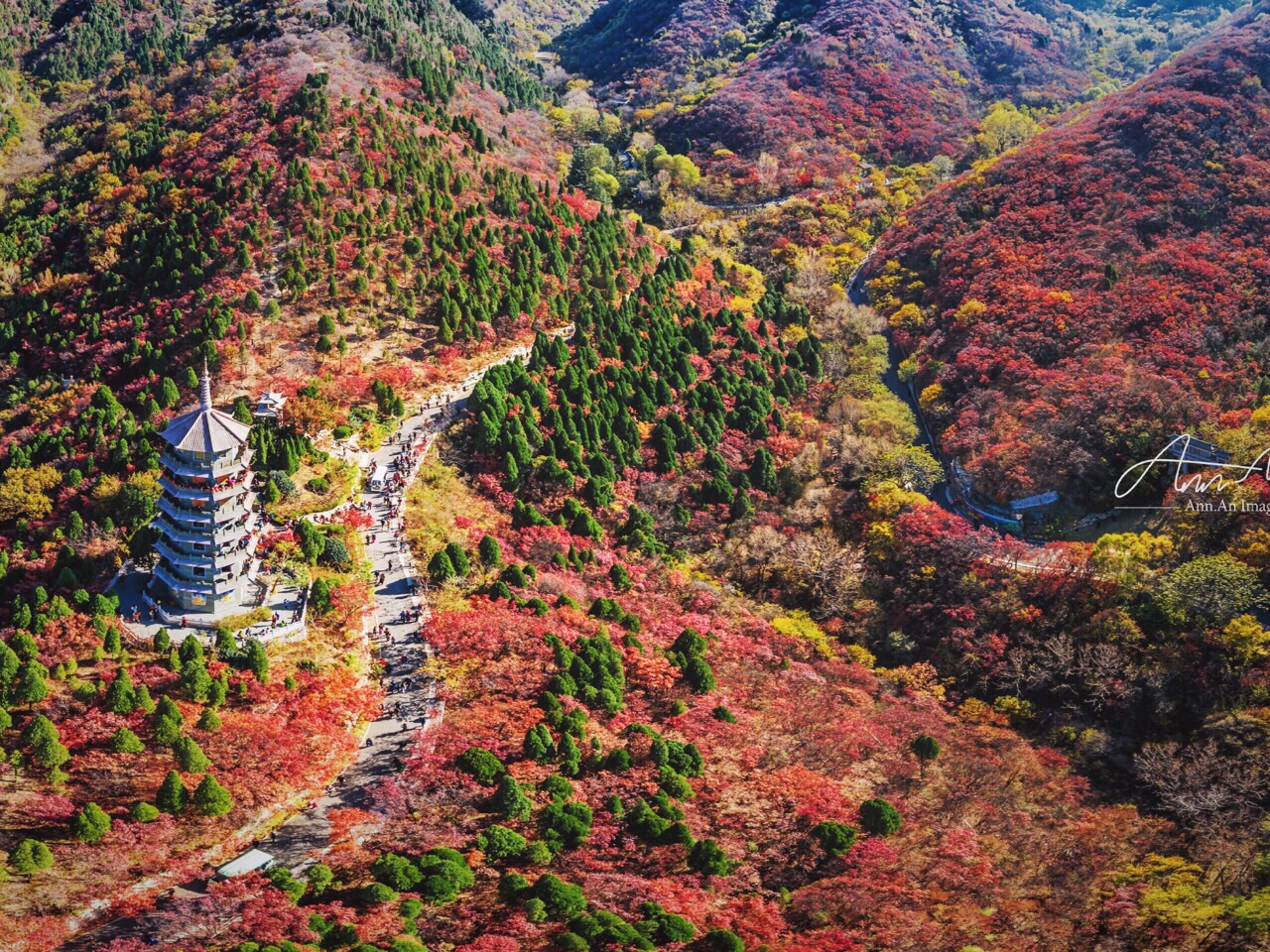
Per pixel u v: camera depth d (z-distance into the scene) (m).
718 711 125.56
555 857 104.38
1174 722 137.75
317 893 97.00
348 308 191.75
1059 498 175.50
